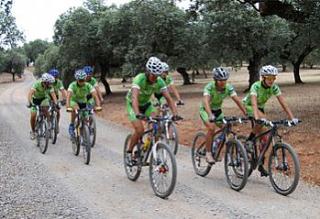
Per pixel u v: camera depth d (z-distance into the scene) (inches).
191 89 1556.3
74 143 406.9
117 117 786.8
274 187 269.3
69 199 262.1
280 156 267.0
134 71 1157.1
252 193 267.7
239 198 257.3
